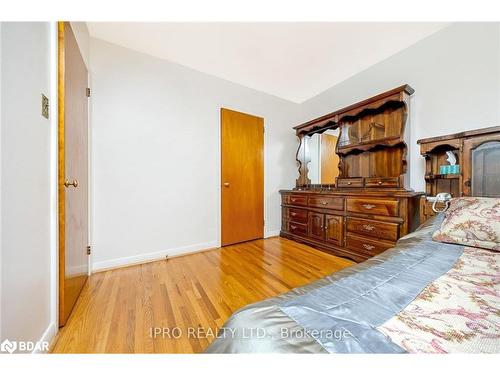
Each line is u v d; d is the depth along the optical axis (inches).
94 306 58.0
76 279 60.0
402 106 86.7
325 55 95.0
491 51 68.6
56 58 46.4
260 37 82.7
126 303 59.6
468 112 73.4
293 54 94.1
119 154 86.1
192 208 105.2
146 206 92.5
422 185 85.0
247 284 71.1
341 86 119.0
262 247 112.8
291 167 145.4
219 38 83.1
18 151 33.2
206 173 109.7
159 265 88.4
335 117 110.5
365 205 87.1
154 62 94.0
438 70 80.3
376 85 101.9
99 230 82.0
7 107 30.8
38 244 39.1
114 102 85.0
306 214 115.8
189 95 104.1
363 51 92.4
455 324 20.0
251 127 126.2
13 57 32.3
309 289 26.9
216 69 106.2
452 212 50.3
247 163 124.6
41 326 40.1
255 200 128.3
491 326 19.7
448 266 33.6
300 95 137.6
